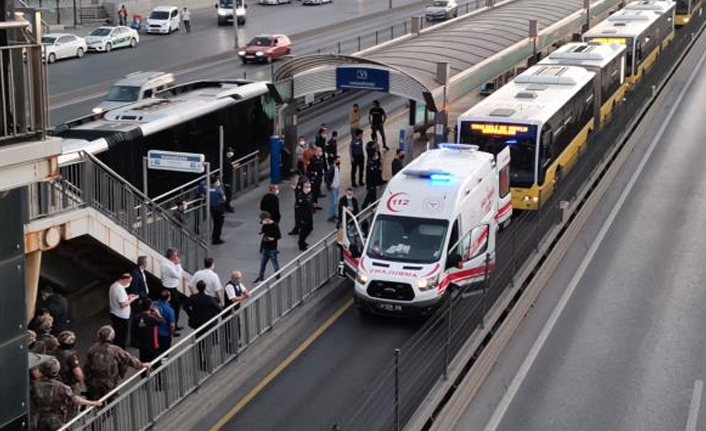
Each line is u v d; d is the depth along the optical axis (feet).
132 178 96.63
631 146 136.46
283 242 96.94
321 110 167.73
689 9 240.12
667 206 111.24
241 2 266.77
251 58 203.62
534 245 86.28
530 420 62.34
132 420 56.34
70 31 244.42
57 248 74.95
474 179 83.97
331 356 70.79
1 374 44.16
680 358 71.46
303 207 93.61
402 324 77.00
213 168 113.09
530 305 81.30
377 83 115.44
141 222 76.95
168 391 60.49
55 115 148.77
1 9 42.88
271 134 127.44
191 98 114.73
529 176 102.68
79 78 185.06
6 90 42.09
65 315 66.95
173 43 235.81
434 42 136.15
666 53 181.98
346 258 81.35
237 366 67.72
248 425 60.03
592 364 70.59
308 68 118.73
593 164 112.88
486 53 132.98
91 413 53.98
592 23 203.62
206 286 70.54
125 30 225.15
